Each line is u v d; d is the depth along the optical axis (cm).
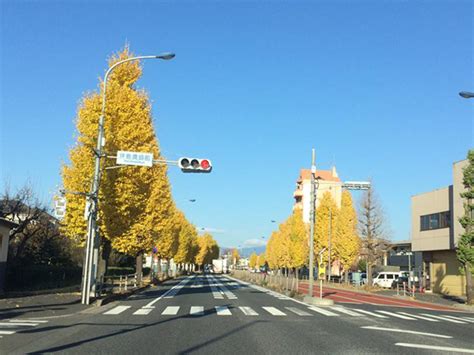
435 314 2127
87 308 1828
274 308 2047
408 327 1495
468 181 2812
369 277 4731
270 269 9706
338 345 1075
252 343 1074
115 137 2331
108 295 2255
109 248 2708
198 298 2561
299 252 6756
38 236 3919
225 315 1684
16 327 1276
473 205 2814
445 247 3950
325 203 6025
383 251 4953
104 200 2291
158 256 5578
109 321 1459
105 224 2344
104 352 934
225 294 2977
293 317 1692
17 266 3014
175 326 1353
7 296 2203
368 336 1241
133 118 2419
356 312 2017
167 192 3609
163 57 1947
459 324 1686
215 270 12781
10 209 3694
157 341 1079
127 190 2359
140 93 2627
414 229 4506
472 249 2755
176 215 5881
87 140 2317
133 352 941
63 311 1691
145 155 1922
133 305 2061
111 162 2308
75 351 939
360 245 4944
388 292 4288
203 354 933
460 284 3894
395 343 1128
